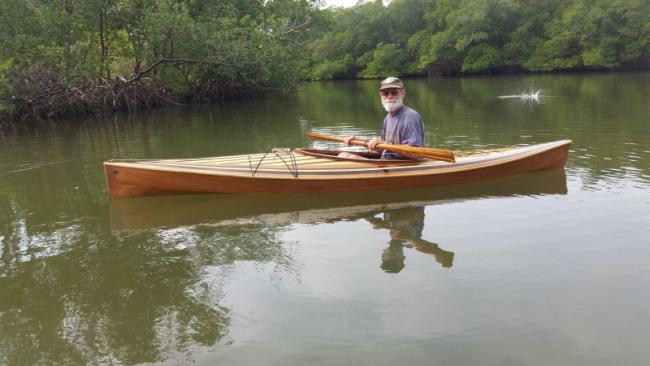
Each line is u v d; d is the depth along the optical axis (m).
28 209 5.18
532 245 3.90
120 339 2.81
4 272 3.68
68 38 15.11
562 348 2.58
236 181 5.30
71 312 3.11
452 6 46.59
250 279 3.47
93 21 15.52
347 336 2.75
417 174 5.54
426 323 2.85
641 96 16.20
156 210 5.04
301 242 4.12
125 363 2.59
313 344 2.69
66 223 4.72
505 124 10.54
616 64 37.25
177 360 2.60
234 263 3.75
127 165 5.20
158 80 19.06
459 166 5.72
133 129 12.14
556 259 3.63
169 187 5.32
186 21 17.41
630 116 11.00
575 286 3.22
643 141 7.91
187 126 12.56
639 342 2.61
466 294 3.16
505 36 44.25
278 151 5.98
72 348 2.73
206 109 18.16
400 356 2.56
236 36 19.03
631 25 36.59
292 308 3.06
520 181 5.80
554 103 14.95
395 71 48.97
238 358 2.60
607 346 2.59
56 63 14.95
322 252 3.89
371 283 3.35
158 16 16.67
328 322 2.89
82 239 4.30
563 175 5.98
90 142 9.91
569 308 2.96
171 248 4.07
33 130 12.41
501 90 22.62
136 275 3.59
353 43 52.12
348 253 3.86
